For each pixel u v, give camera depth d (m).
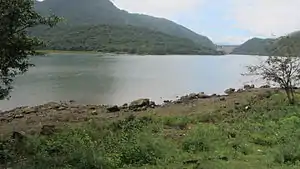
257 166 10.48
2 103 31.91
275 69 23.00
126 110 25.88
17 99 34.38
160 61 127.69
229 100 26.95
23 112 25.30
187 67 95.25
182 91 43.34
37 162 11.16
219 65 106.62
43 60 103.75
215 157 11.65
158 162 11.25
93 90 42.59
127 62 109.88
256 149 12.87
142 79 58.00
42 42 14.12
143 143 12.70
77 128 16.72
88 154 11.40
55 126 18.36
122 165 11.19
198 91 43.47
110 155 11.77
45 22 13.76
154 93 40.94
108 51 187.75
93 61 106.12
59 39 192.62
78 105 29.66
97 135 15.37
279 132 14.84
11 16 12.03
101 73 67.00
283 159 11.12
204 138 14.00
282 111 19.47
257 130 15.81
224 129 16.14
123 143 13.15
